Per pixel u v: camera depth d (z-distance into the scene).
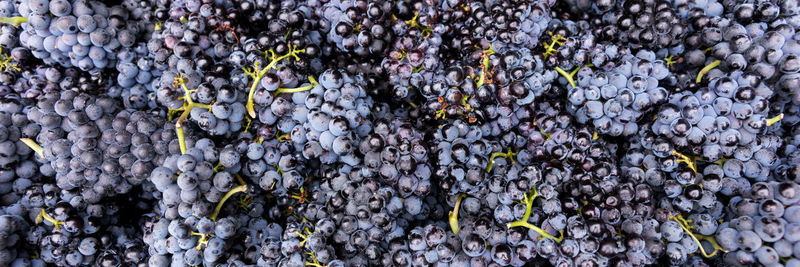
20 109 0.69
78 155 0.66
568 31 0.69
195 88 0.68
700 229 0.65
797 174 0.64
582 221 0.64
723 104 0.65
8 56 0.71
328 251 0.65
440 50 0.70
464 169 0.65
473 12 0.69
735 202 0.65
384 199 0.65
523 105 0.67
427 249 0.64
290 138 0.67
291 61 0.68
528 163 0.68
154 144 0.67
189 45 0.68
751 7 0.67
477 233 0.64
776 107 0.67
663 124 0.65
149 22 0.72
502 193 0.65
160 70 0.70
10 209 0.68
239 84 0.68
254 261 0.65
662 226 0.65
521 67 0.66
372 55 0.70
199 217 0.65
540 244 0.64
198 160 0.65
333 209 0.66
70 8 0.69
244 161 0.67
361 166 0.67
